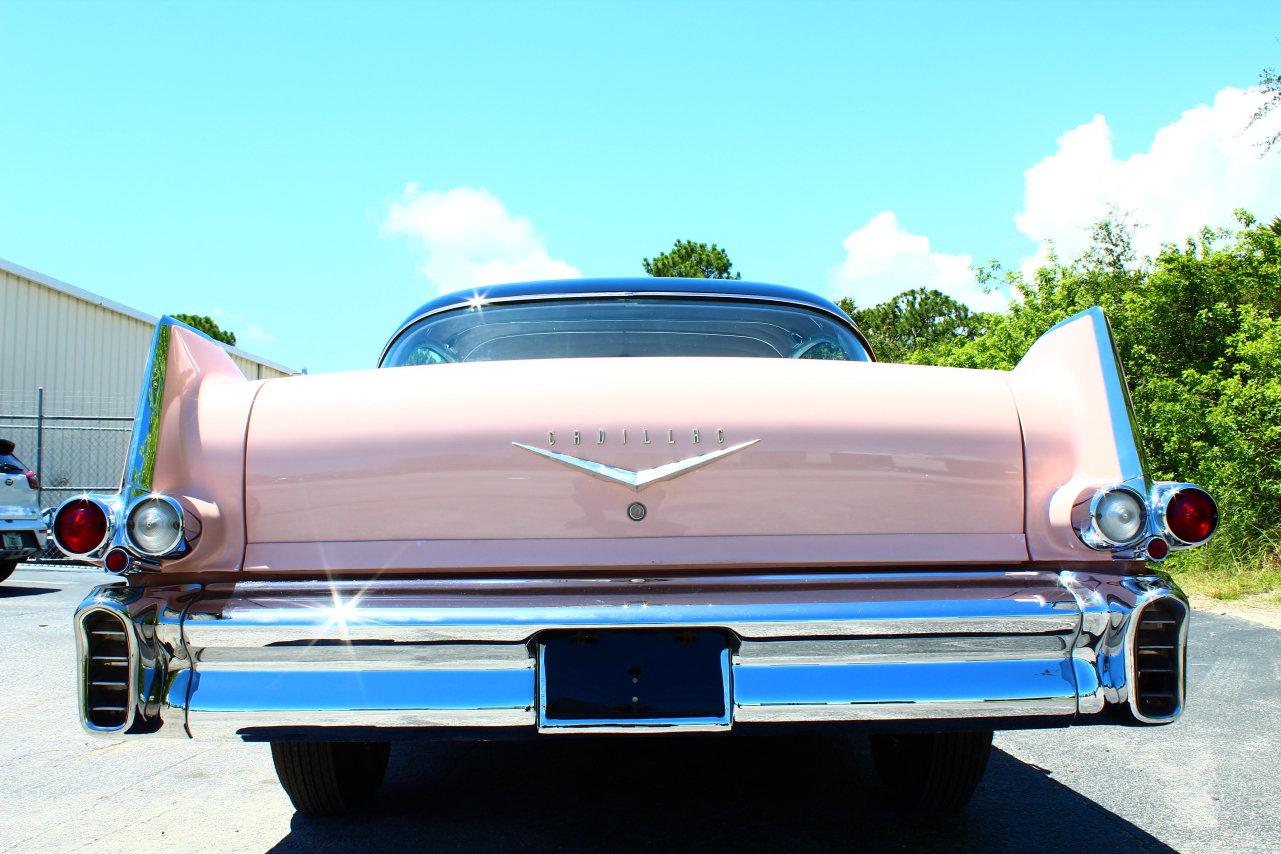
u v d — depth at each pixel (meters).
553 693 2.03
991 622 2.06
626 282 3.30
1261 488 9.02
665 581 2.12
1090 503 2.12
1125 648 2.04
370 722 2.00
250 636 2.02
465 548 2.15
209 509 2.14
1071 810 3.08
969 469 2.22
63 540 2.06
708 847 2.74
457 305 3.29
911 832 2.87
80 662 2.02
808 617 2.06
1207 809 3.09
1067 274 13.04
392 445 2.17
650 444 2.17
